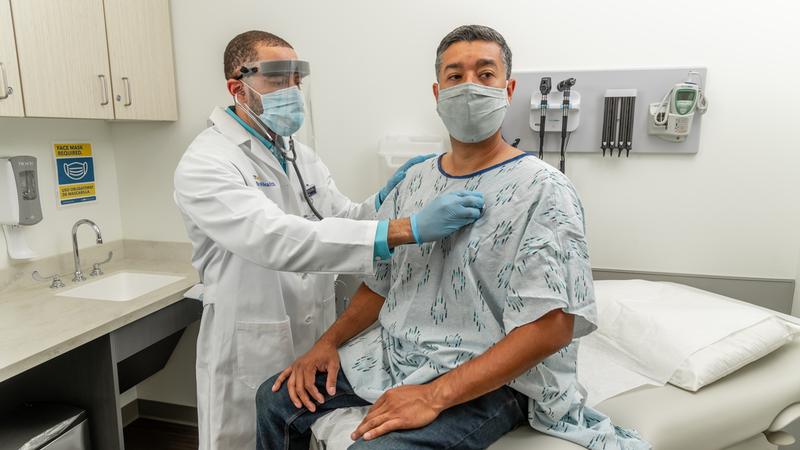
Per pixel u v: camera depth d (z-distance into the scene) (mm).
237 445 1564
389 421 1015
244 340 1519
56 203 2184
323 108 2148
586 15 1849
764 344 1444
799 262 1815
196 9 2195
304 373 1291
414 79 2045
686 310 1584
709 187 1854
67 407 1817
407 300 1202
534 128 1911
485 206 1095
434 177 1259
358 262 1196
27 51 1648
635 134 1856
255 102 1463
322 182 1784
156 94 2162
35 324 1662
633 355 1550
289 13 2115
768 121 1778
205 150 1440
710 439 1300
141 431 2484
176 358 2514
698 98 1766
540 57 1908
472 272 1083
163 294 1970
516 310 1018
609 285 1818
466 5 1948
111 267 2357
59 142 2182
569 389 1115
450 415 1055
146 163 2400
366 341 1357
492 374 997
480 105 1087
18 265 2045
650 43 1817
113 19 1951
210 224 1322
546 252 1007
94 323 1670
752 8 1729
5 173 1898
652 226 1920
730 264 1883
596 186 1938
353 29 2066
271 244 1246
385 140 2061
